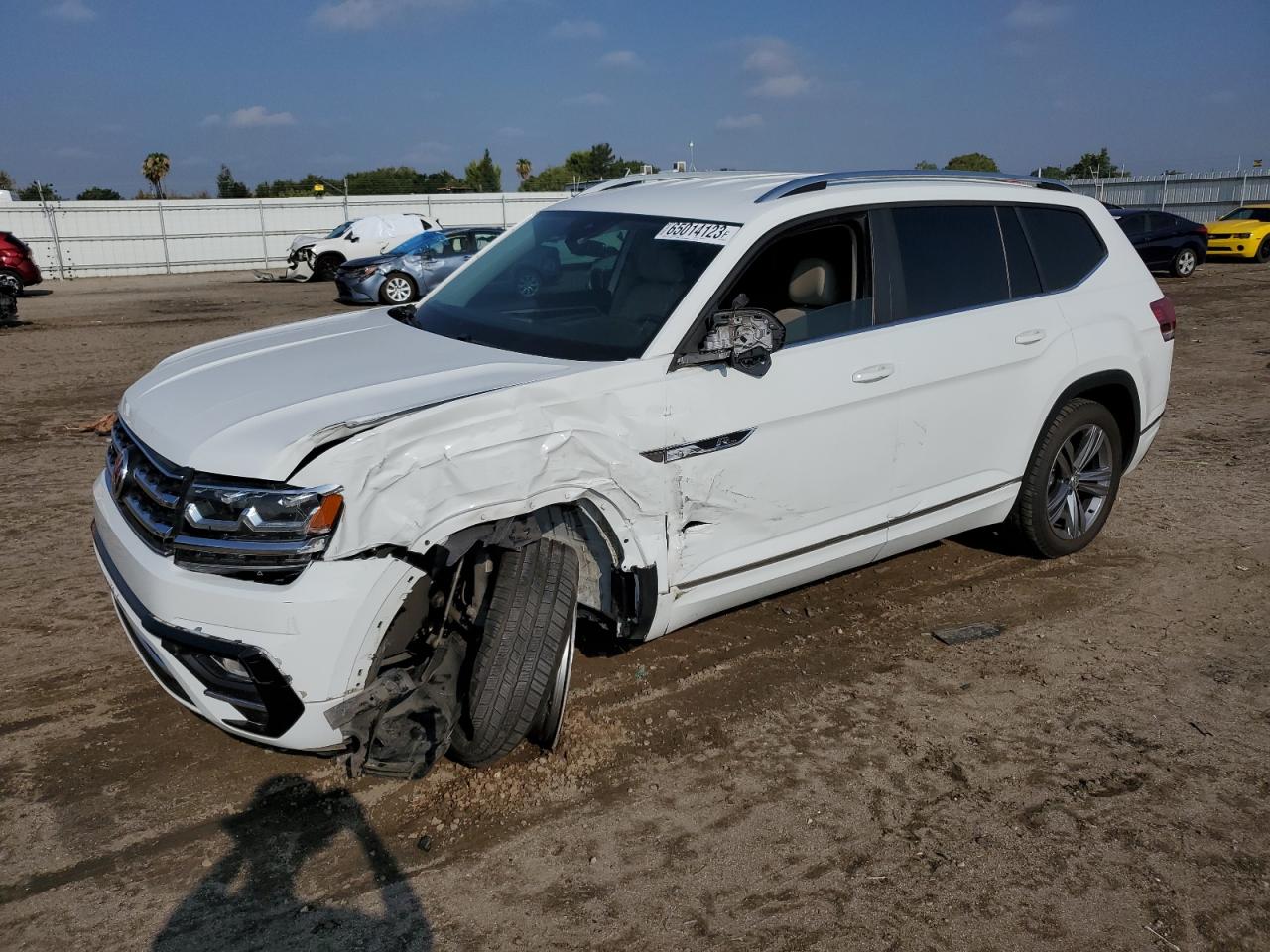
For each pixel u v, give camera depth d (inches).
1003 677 164.2
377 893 113.9
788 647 174.2
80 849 121.0
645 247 157.1
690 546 144.4
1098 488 209.6
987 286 181.2
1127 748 143.9
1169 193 1427.2
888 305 164.9
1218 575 205.5
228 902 112.4
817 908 112.0
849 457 159.2
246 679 115.9
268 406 125.5
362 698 117.0
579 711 152.0
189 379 142.4
